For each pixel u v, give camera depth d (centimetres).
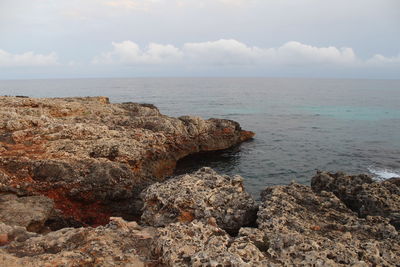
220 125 4506
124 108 4725
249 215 1650
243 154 4103
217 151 4250
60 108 3834
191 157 3950
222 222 1597
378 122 6431
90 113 4041
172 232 1108
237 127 4800
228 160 3844
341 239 1202
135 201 2225
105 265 940
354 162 3731
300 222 1366
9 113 3036
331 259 983
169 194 1695
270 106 9094
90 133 2853
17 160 2208
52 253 1055
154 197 1727
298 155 4038
